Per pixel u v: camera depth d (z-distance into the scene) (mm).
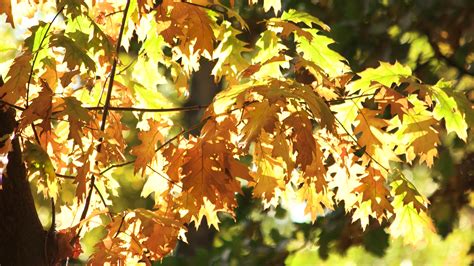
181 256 16359
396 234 7211
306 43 7125
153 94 7348
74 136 5820
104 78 7211
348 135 6676
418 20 15539
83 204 7168
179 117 19031
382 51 15508
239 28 15125
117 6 7164
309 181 6457
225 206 6441
